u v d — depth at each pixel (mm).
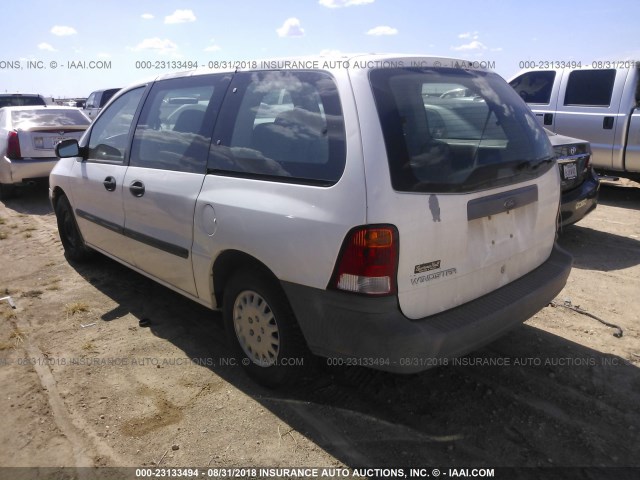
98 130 4465
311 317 2594
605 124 7492
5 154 8312
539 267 3176
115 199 4016
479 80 3062
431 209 2434
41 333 3883
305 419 2859
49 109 9273
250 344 3119
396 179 2363
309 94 2703
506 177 2779
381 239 2316
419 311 2484
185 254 3330
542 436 2693
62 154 4352
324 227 2443
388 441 2682
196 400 3043
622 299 4285
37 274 5090
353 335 2447
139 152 3830
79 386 3203
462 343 2521
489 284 2791
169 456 2615
